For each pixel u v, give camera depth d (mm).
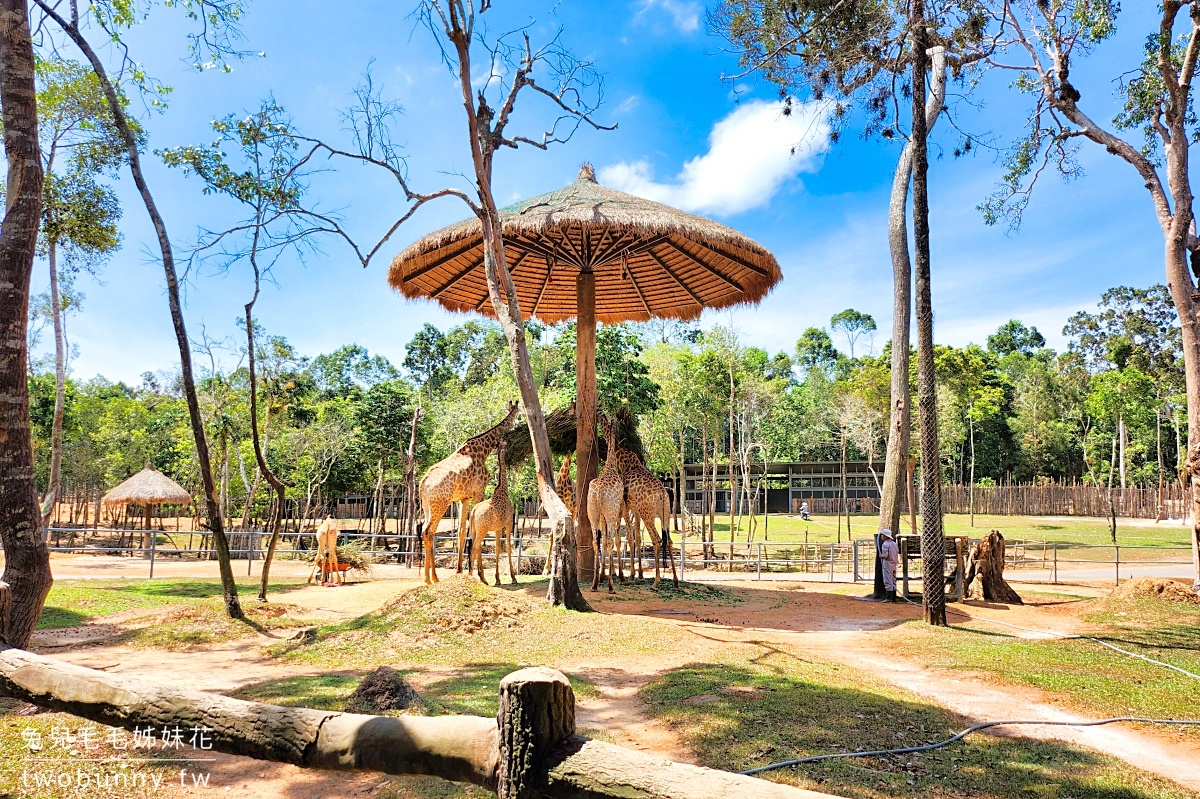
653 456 27375
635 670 6488
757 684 5867
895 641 8305
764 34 11430
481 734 2143
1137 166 14023
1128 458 47844
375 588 12750
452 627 7891
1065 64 14484
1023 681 6480
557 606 8992
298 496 30000
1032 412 50062
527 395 9945
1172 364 31469
